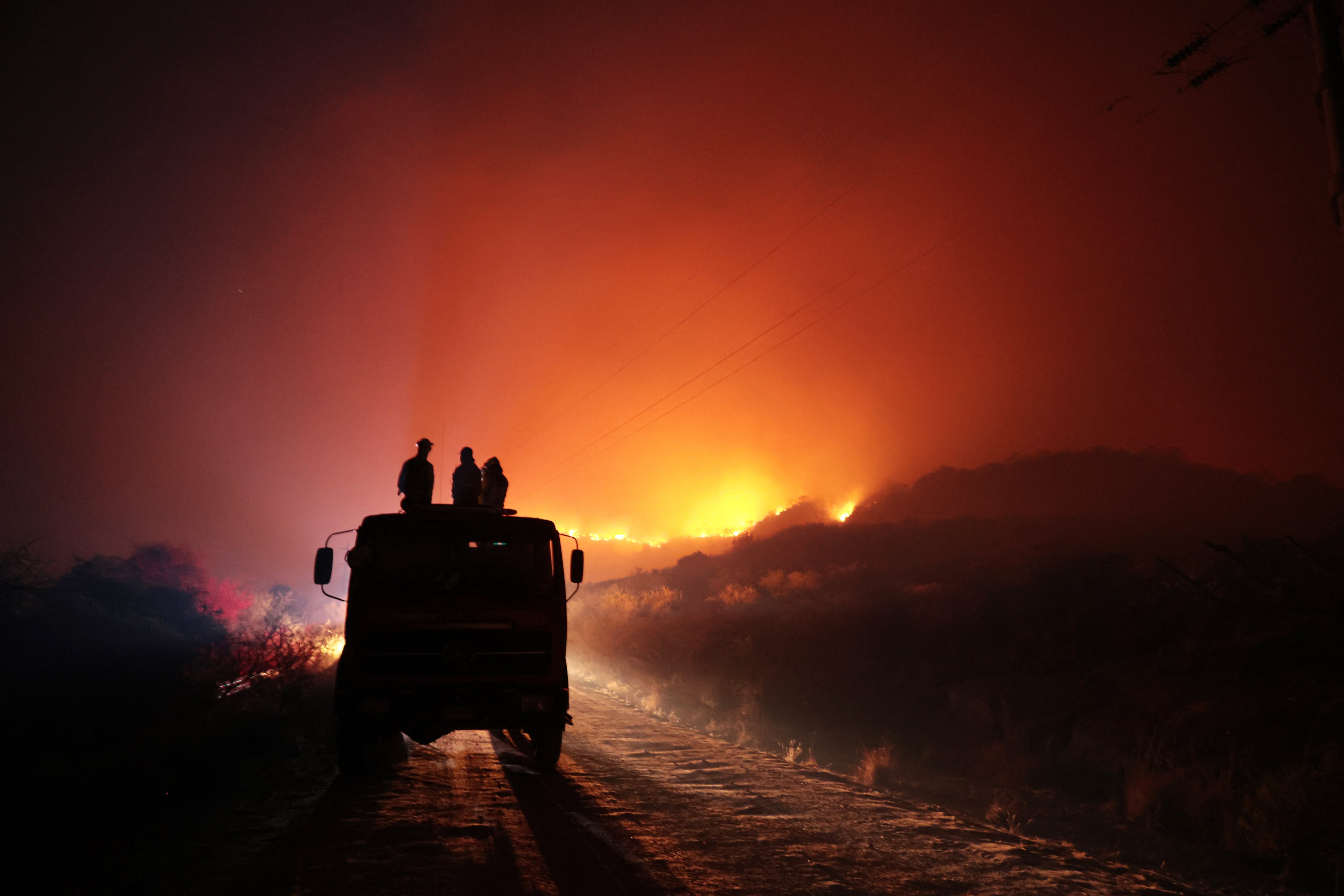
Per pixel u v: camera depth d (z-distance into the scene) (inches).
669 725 526.9
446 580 320.8
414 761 357.4
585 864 218.5
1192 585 677.3
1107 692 506.0
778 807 305.1
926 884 216.5
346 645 308.0
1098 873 237.8
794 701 614.2
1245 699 416.5
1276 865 278.7
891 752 496.7
